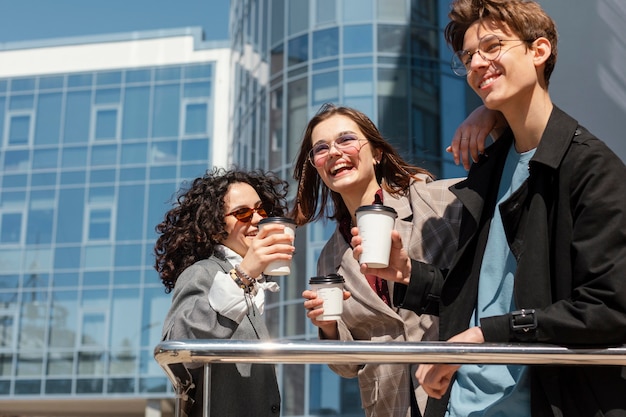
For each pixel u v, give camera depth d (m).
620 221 2.01
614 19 4.28
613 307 1.95
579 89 4.30
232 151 22.72
